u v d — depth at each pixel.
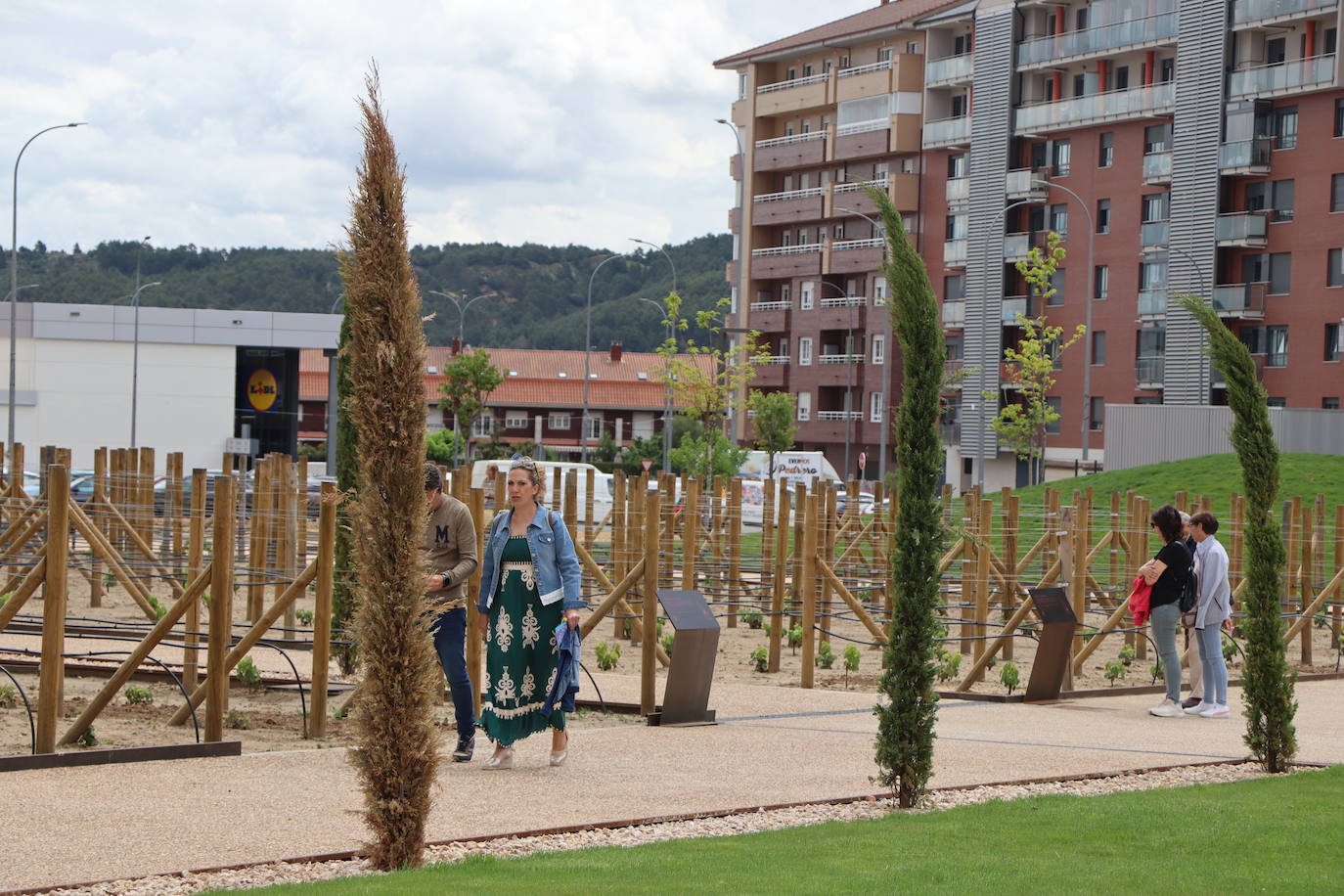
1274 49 65.50
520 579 11.62
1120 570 27.67
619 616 18.28
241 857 8.48
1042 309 74.38
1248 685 13.02
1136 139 70.69
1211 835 9.59
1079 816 10.23
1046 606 17.52
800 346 88.88
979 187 77.06
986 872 8.42
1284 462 50.44
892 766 10.77
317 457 89.69
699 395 71.38
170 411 83.06
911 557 10.86
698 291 188.38
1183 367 67.38
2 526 27.30
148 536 25.09
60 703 13.80
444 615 11.84
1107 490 51.00
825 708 15.95
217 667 11.93
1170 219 68.06
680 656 14.37
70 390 82.00
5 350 81.44
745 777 11.59
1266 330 65.50
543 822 9.72
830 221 87.44
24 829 8.98
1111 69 72.31
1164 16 68.38
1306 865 8.81
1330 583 23.70
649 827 9.79
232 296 177.38
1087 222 72.75
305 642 19.73
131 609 23.22
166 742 12.49
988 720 15.66
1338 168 62.72
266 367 85.50
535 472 11.72
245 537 24.67
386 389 8.39
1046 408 69.31
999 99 76.00
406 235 8.39
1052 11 75.56
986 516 20.42
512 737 11.61
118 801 9.81
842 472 86.56
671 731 13.96
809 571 18.84
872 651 23.20
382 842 8.45
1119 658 22.67
